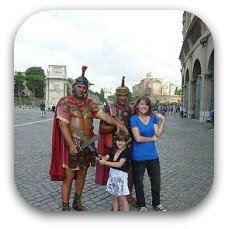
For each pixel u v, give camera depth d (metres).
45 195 4.98
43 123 15.71
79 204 4.48
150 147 4.37
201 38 19.30
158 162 4.44
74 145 4.20
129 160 4.19
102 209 4.52
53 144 4.30
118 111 4.47
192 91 22.06
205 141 9.79
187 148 8.52
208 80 18.94
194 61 21.64
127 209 4.31
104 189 5.32
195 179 5.80
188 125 13.84
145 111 4.28
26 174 6.01
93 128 4.43
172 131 11.68
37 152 8.03
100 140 4.53
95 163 4.43
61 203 4.71
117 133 4.14
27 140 9.88
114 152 4.20
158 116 4.41
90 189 5.31
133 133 4.27
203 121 18.06
